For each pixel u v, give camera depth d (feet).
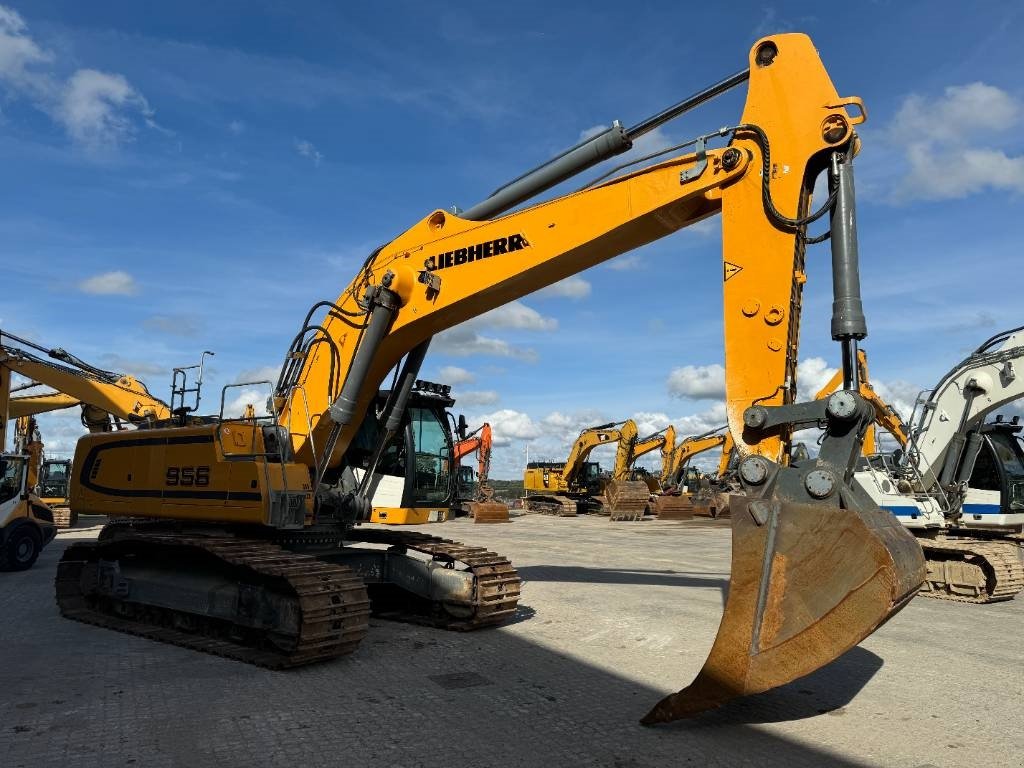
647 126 22.06
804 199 18.86
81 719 17.57
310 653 22.27
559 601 34.42
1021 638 28.40
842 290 17.62
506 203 25.55
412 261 26.43
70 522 78.43
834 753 15.90
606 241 22.49
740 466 16.89
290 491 25.96
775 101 19.35
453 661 23.36
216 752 15.55
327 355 27.91
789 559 15.69
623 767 14.98
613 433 125.49
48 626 28.63
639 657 23.99
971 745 16.49
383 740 16.33
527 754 15.61
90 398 67.36
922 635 28.78
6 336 57.88
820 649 15.05
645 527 92.43
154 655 23.95
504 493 187.11
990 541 41.83
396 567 30.19
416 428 34.35
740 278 19.17
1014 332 45.19
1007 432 49.62
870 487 43.83
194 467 27.81
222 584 25.54
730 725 17.61
